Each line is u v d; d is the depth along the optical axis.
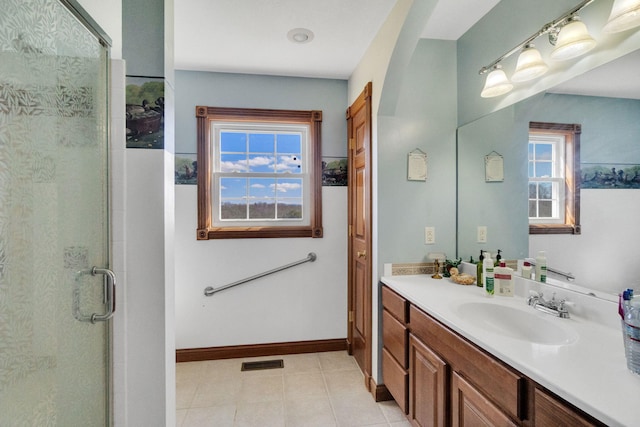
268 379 2.19
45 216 0.87
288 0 1.59
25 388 0.81
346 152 2.60
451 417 1.23
